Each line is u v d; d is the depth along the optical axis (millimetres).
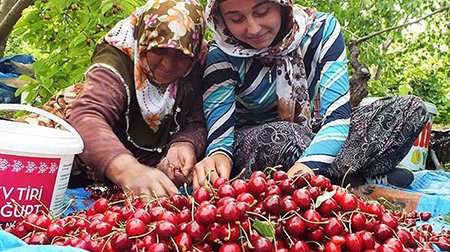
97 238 1244
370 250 1286
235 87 2439
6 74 4391
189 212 1277
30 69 4551
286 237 1297
